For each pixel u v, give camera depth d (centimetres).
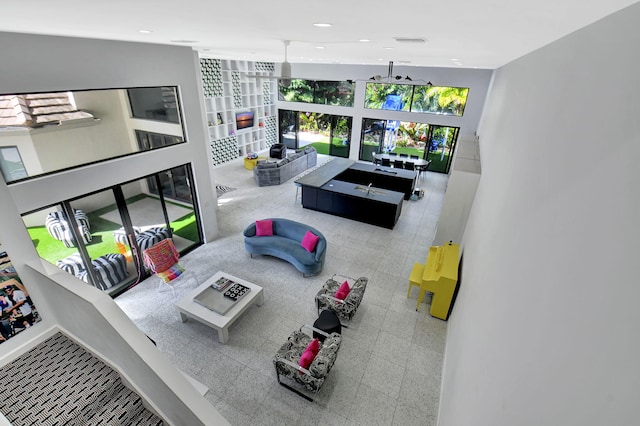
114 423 309
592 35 166
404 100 1291
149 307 590
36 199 463
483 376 247
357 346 521
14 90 406
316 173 1029
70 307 330
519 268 217
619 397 87
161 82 586
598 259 114
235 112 1339
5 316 338
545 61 276
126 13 200
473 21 171
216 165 1316
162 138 648
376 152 1434
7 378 331
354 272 699
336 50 517
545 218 187
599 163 130
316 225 891
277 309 591
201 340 526
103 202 797
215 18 218
